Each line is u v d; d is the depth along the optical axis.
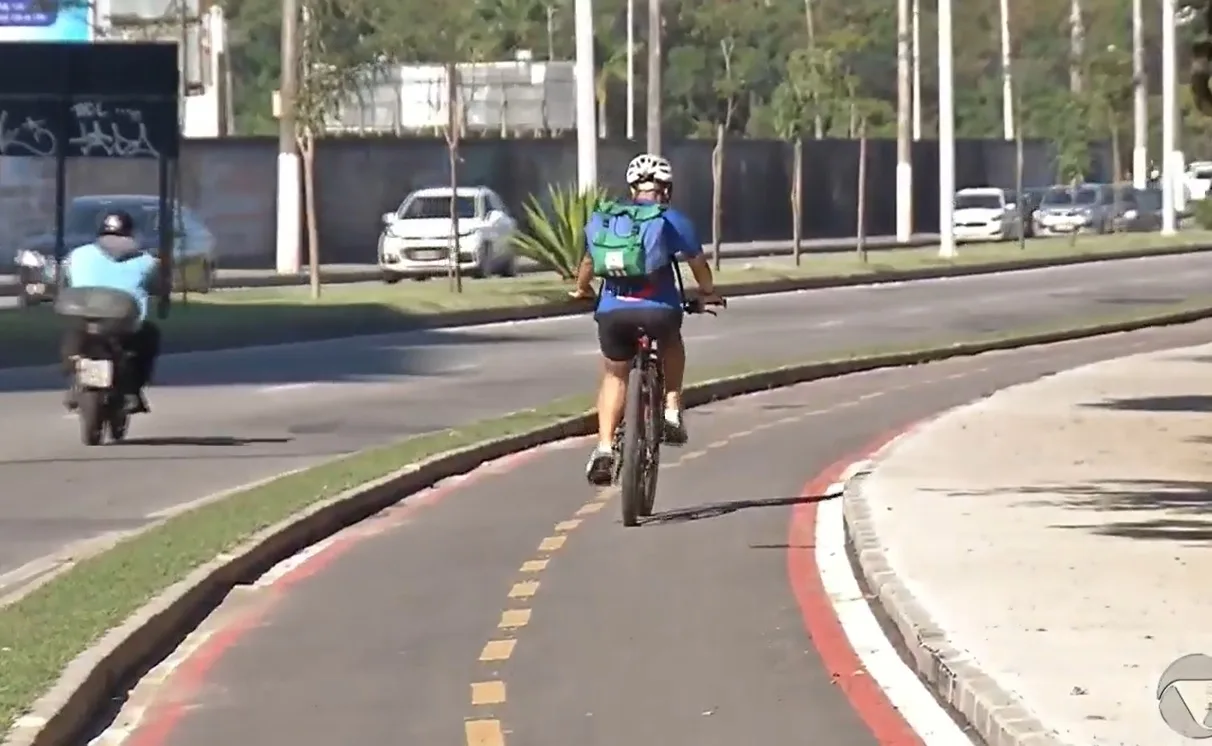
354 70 111.00
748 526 39.88
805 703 25.59
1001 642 26.94
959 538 35.72
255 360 79.75
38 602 30.42
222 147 143.50
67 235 105.44
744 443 54.34
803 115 142.50
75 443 53.41
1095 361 80.94
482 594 32.94
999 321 101.50
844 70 183.12
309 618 31.25
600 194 118.31
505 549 37.34
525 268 139.75
